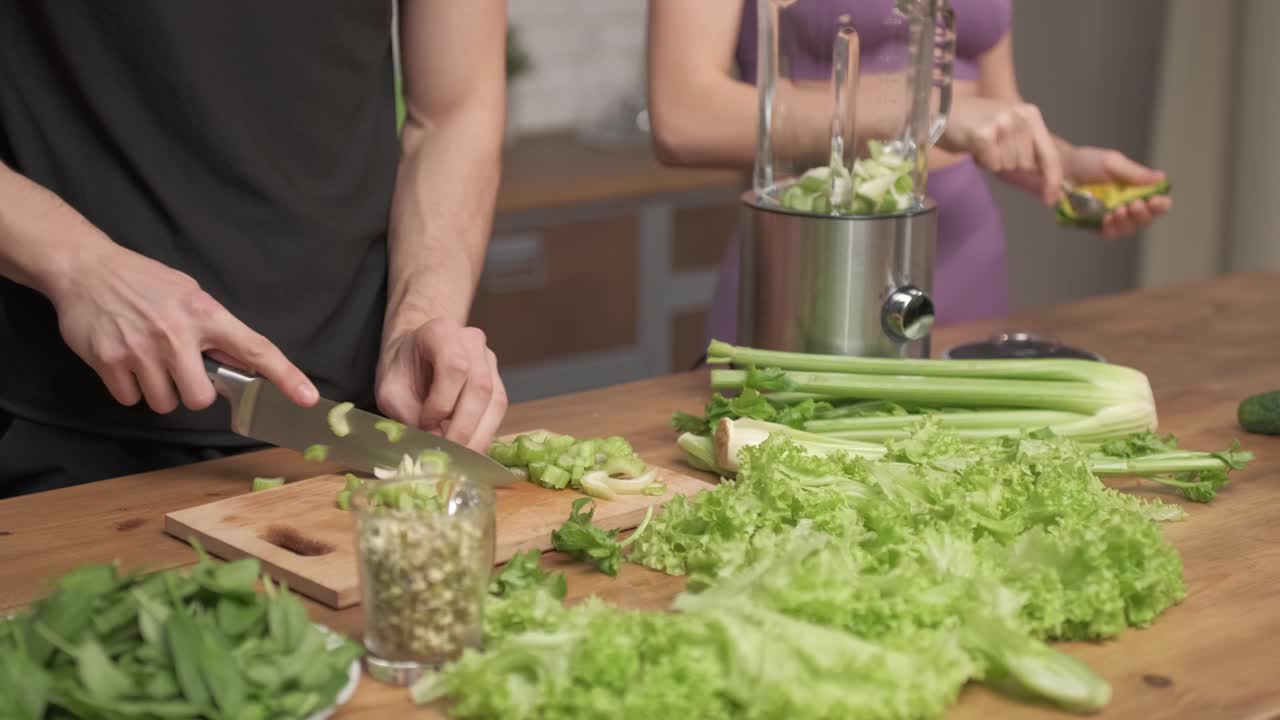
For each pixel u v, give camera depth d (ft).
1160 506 4.17
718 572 3.41
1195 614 3.55
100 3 4.64
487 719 2.96
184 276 4.16
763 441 4.06
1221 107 11.26
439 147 5.40
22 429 4.86
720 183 11.21
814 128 5.10
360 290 5.32
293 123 5.00
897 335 4.97
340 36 5.04
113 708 2.68
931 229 5.05
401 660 3.10
